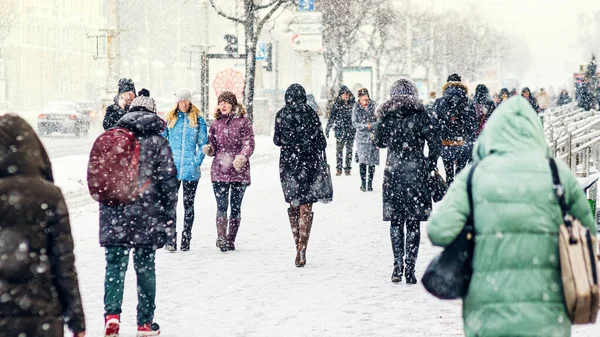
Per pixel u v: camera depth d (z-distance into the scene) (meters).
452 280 7.74
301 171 17.97
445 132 26.09
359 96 31.28
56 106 69.06
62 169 34.84
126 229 12.30
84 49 158.88
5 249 7.53
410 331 12.71
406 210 15.91
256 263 18.31
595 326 12.77
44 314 7.56
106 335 12.26
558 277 7.54
